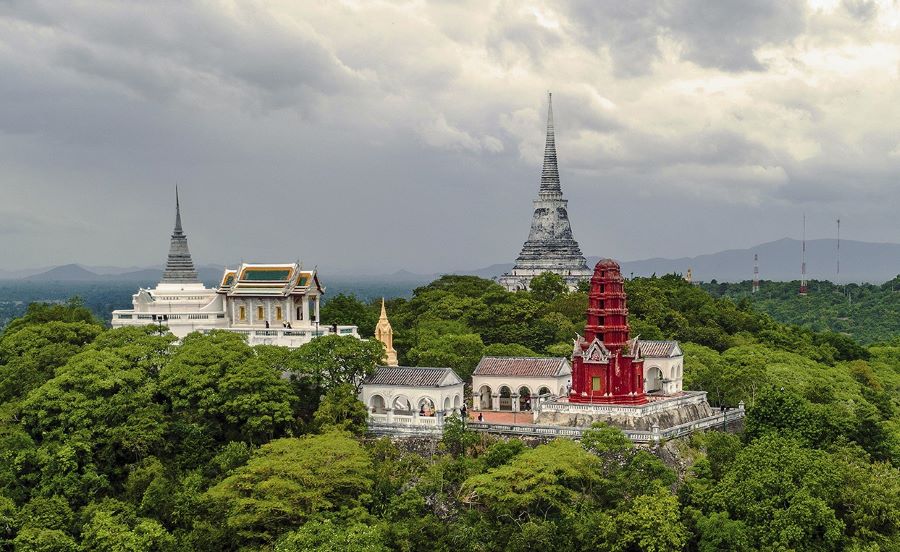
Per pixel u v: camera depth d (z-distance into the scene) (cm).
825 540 15812
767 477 16100
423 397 18738
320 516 15475
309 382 19462
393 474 17600
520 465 16150
